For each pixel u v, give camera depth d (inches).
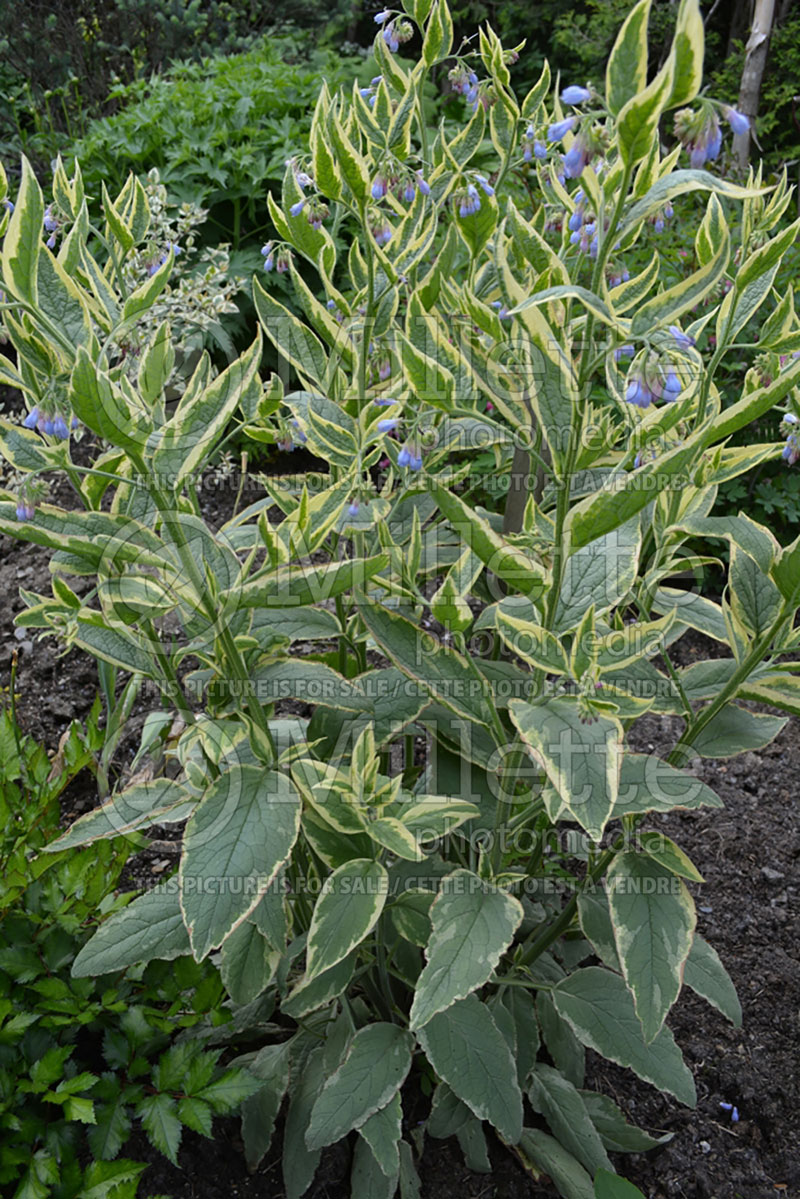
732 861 116.1
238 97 210.7
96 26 328.5
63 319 57.9
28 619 67.7
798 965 102.9
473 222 70.6
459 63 76.1
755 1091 90.1
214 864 57.7
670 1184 83.0
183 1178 79.7
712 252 64.4
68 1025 77.7
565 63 388.8
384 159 67.6
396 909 76.9
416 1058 87.5
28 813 87.2
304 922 85.1
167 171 200.2
